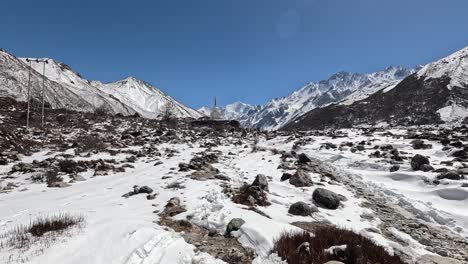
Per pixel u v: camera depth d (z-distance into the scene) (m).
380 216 11.84
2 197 13.03
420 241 9.73
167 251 7.20
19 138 27.17
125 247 7.02
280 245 7.34
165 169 19.08
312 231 9.17
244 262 7.23
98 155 23.66
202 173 16.64
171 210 10.52
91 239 7.47
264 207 11.34
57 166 18.94
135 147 28.20
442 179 15.22
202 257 7.04
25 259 6.34
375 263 6.87
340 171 19.83
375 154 22.53
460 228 11.04
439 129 41.53
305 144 31.28
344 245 7.18
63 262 6.32
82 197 12.89
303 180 15.01
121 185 15.21
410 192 15.00
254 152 26.61
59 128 36.50
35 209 10.62
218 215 9.80
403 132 39.06
